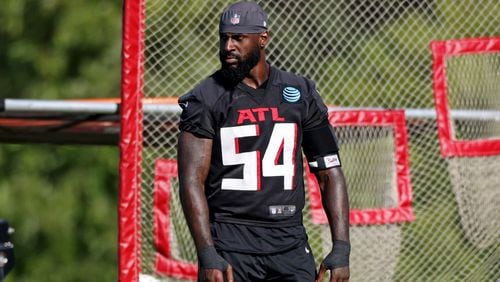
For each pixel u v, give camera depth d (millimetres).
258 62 20172
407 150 29453
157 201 27172
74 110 28844
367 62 30219
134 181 26250
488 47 30047
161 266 27031
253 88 20141
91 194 62719
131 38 26422
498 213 29969
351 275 29000
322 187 20781
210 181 20203
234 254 20016
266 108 20094
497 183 29984
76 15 61562
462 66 29984
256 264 20094
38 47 62531
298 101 20281
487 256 29891
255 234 20062
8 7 62562
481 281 29859
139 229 26344
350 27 29797
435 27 30781
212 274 19406
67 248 62156
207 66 28734
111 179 63438
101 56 61906
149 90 27625
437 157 29844
